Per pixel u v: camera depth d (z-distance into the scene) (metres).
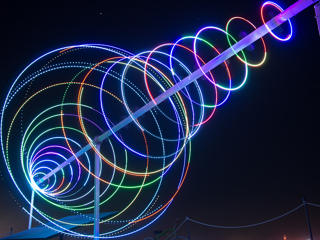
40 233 4.17
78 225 4.56
